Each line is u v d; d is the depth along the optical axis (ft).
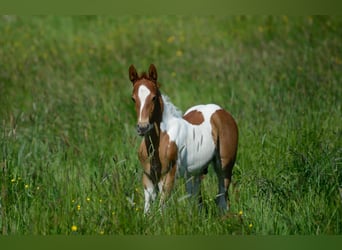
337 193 35.19
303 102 49.34
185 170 35.27
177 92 60.18
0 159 40.01
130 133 47.62
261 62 64.44
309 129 43.80
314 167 36.63
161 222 32.07
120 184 33.17
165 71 66.13
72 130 47.80
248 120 47.78
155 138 33.81
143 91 32.71
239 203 36.04
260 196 35.35
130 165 39.68
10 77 64.69
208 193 37.29
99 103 53.42
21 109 54.34
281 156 40.42
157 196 34.42
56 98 55.06
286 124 45.85
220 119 37.17
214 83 61.36
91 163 42.83
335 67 60.13
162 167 34.01
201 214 33.88
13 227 32.89
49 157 42.32
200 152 35.68
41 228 32.37
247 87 57.36
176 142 34.14
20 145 44.55
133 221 31.99
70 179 37.78
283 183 36.35
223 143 36.99
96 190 35.22
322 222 33.09
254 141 43.27
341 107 50.24
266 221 33.22
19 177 37.22
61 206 33.27
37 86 61.52
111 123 48.91
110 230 31.83
